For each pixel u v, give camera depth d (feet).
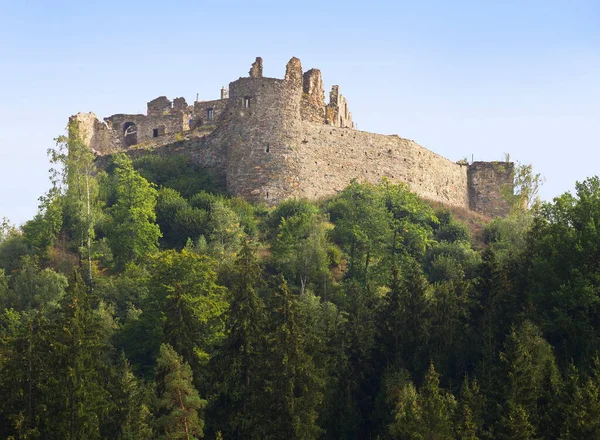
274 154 317.01
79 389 174.70
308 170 325.21
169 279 228.63
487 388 189.26
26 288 251.60
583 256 218.59
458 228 322.75
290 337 187.01
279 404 181.98
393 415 188.85
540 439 174.40
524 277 225.15
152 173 330.54
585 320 206.49
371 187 325.62
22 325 219.20
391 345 212.64
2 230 309.01
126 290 249.75
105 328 211.00
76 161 297.74
